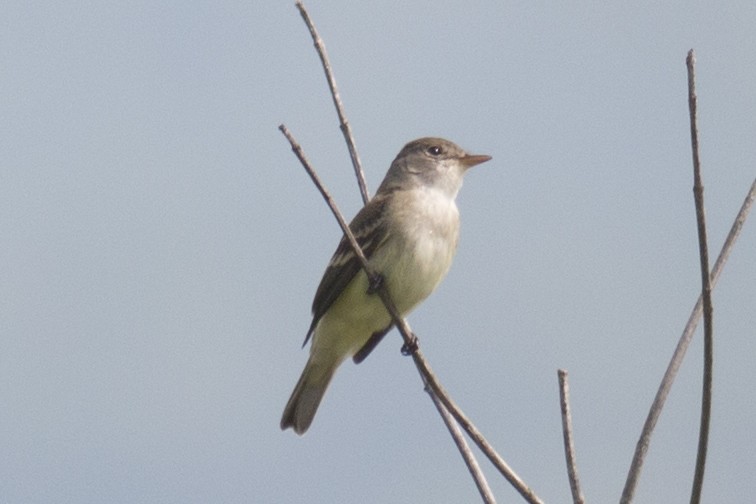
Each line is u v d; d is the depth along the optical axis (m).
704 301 6.71
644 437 7.12
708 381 6.70
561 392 7.29
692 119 6.84
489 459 7.70
